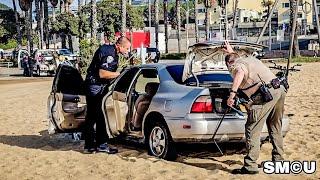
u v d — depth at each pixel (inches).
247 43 333.1
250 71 302.5
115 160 357.4
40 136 473.4
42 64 1439.5
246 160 308.3
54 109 409.4
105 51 373.7
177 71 360.5
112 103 372.2
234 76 302.5
